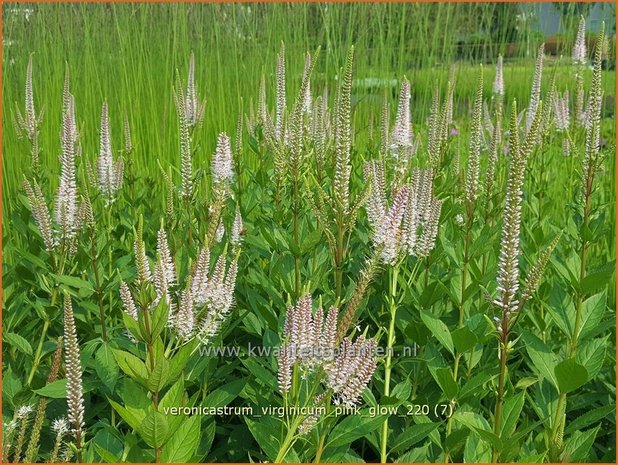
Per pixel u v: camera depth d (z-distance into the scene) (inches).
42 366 195.5
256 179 261.1
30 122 267.7
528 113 279.4
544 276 232.2
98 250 210.8
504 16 482.6
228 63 467.5
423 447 154.5
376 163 175.2
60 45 453.4
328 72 453.7
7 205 316.5
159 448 117.6
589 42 358.6
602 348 149.9
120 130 406.6
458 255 198.8
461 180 238.7
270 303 192.9
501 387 127.2
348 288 170.4
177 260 173.5
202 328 145.1
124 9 463.2
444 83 477.7
